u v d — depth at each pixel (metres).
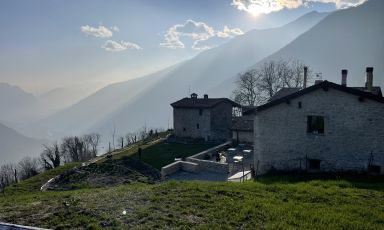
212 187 19.92
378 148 25.53
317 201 17.14
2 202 20.89
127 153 57.81
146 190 19.33
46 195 22.20
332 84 26.53
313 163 28.16
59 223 13.81
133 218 14.09
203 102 66.75
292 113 28.44
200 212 14.98
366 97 25.58
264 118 29.58
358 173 26.16
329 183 22.31
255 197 17.50
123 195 18.05
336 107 26.77
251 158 45.56
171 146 60.75
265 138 29.58
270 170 29.42
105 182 36.91
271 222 13.91
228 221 14.02
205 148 57.44
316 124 28.02
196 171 39.03
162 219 13.98
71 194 20.34
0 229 11.19
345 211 15.48
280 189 19.59
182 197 17.42
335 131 26.91
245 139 57.31
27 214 15.26
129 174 40.47
